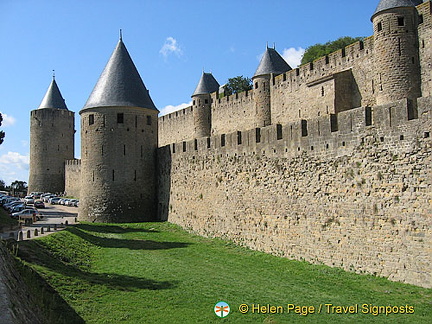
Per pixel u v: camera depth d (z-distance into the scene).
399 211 20.00
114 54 47.38
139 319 14.98
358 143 22.14
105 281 19.39
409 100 20.11
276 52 59.38
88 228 38.03
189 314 15.68
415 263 19.19
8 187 117.81
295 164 25.95
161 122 80.31
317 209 24.25
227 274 22.30
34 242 23.08
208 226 34.38
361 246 21.62
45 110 92.06
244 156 30.52
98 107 44.44
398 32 37.75
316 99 47.91
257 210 28.94
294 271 22.80
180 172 39.59
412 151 19.67
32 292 14.80
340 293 18.80
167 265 23.91
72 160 87.38
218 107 67.31
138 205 44.06
